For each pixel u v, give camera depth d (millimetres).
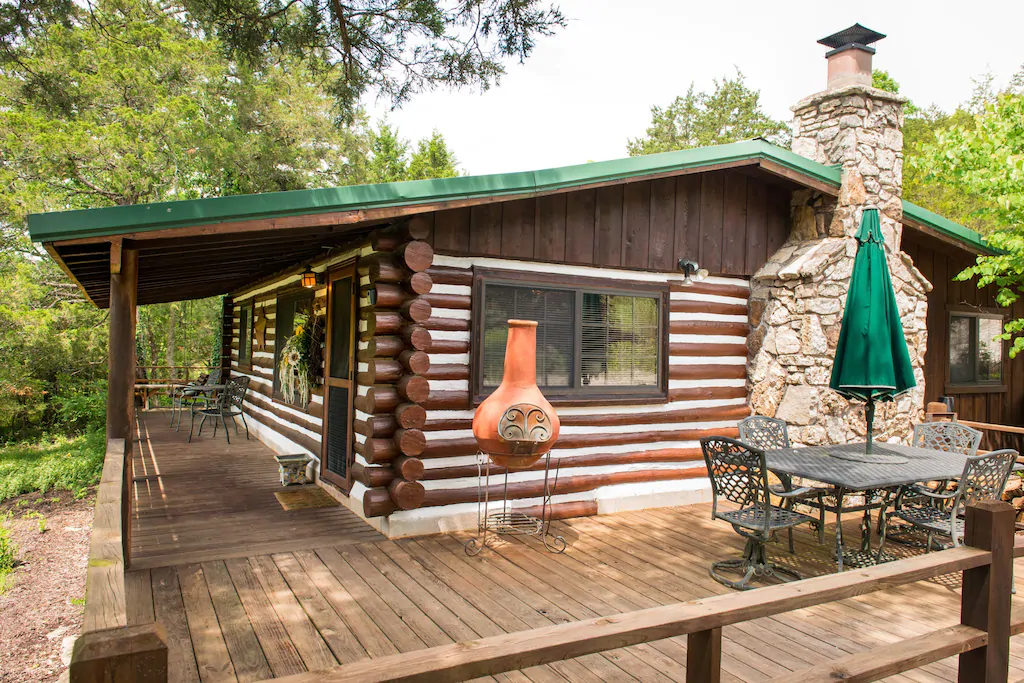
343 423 6777
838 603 4480
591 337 6516
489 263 5941
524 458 5160
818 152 7402
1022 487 7141
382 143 31656
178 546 5277
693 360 7184
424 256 5371
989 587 2586
